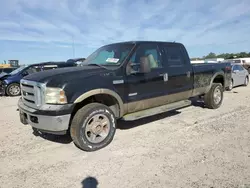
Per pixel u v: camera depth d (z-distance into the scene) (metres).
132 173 3.04
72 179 2.94
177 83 5.33
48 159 3.55
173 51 5.40
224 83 6.95
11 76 11.38
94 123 3.85
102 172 3.10
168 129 4.81
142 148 3.85
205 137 4.25
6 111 7.29
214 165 3.16
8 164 3.41
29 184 2.86
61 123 3.49
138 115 4.52
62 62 12.34
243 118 5.49
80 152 3.79
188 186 2.68
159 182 2.79
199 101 7.77
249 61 30.34
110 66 4.38
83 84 3.69
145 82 4.61
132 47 4.58
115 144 4.07
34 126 3.77
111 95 4.05
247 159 3.31
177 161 3.32
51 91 3.48
